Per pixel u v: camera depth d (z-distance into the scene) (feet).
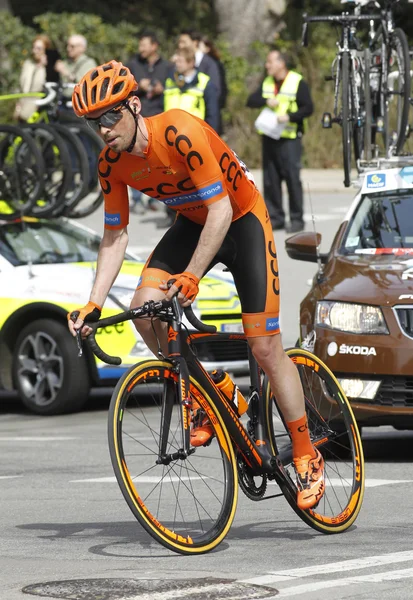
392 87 103.09
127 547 52.60
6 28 228.84
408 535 54.49
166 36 296.10
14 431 89.97
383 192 86.12
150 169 49.67
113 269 52.29
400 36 101.24
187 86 154.61
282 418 54.19
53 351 96.58
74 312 50.57
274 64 157.79
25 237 104.73
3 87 225.97
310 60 254.68
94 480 69.77
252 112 233.96
